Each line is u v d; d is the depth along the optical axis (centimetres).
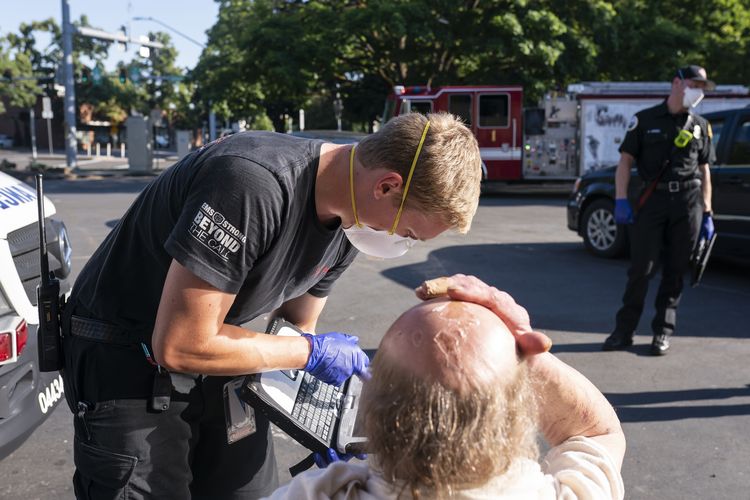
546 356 128
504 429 99
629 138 481
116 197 1591
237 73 2605
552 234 1081
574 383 127
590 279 748
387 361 103
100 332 177
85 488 182
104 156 5022
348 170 158
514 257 872
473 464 97
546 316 596
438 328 102
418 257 856
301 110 2986
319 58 2162
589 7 2114
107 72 6303
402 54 2244
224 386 185
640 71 2308
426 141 148
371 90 2708
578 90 1811
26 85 6231
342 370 175
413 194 149
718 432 371
